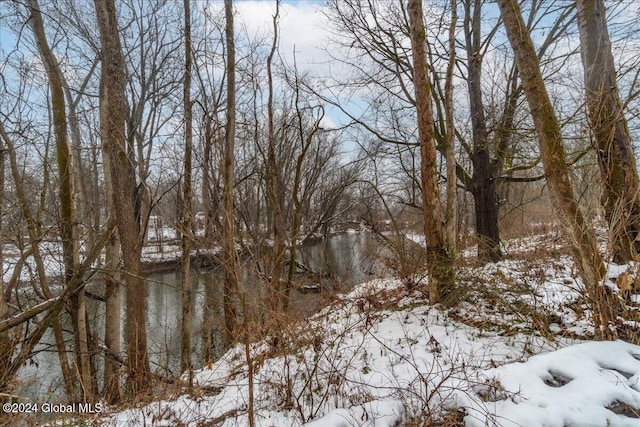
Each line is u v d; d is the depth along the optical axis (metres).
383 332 5.28
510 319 5.14
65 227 6.68
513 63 8.91
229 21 5.99
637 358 3.18
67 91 10.25
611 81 4.75
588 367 3.07
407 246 8.88
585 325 4.45
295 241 7.46
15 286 6.50
